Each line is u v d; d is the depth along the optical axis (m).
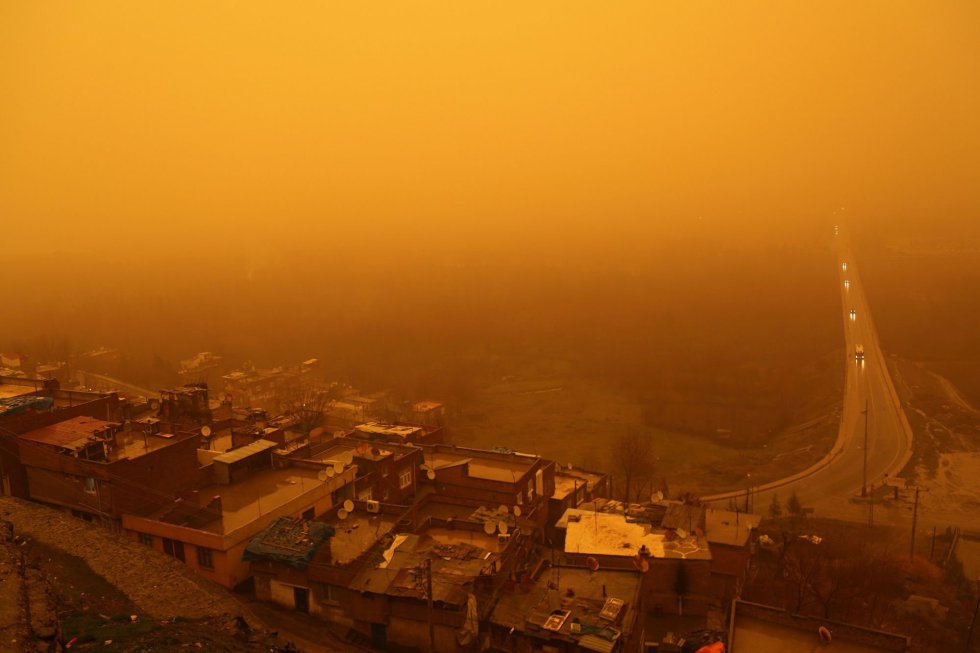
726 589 27.70
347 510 28.33
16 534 21.16
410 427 43.84
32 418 30.00
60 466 27.67
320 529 25.48
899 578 39.31
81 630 14.69
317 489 30.02
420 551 25.47
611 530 29.19
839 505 55.09
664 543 27.94
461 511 33.50
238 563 25.42
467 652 21.06
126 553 20.83
